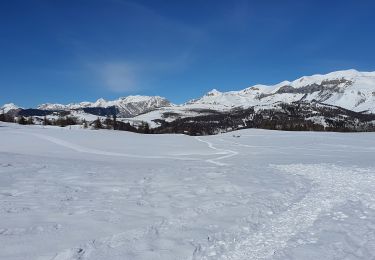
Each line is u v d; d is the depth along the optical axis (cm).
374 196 1430
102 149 5169
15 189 1438
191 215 1126
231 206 1246
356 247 886
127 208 1187
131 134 7894
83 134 7175
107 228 972
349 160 3130
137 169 2211
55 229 950
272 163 2961
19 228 944
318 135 7550
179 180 1767
